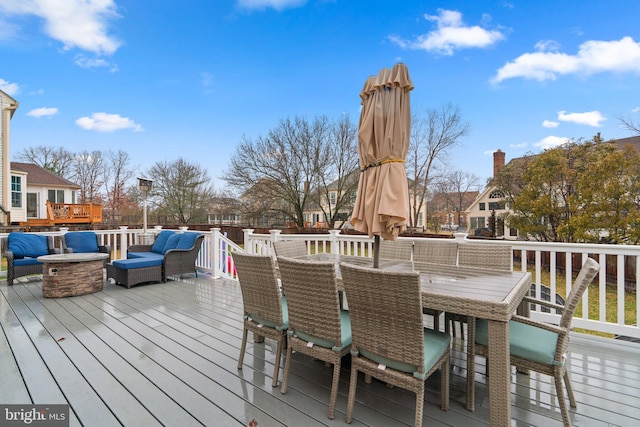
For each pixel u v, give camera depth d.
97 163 27.19
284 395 2.09
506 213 14.09
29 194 17.39
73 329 3.24
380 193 2.34
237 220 19.94
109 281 5.65
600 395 2.10
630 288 7.54
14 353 2.66
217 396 2.06
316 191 18.28
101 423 1.77
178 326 3.35
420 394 1.63
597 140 11.04
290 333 2.13
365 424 1.80
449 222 28.33
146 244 6.59
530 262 10.84
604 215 9.29
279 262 2.11
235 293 4.79
